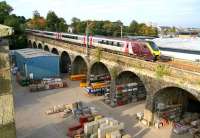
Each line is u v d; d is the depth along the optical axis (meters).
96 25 99.81
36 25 109.19
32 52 50.91
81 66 48.91
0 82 4.60
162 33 114.69
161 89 25.80
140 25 109.56
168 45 48.72
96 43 46.25
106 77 42.88
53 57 46.03
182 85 23.08
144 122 27.70
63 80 46.53
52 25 109.94
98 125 24.17
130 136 23.03
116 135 22.44
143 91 35.88
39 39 67.31
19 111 30.61
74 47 45.84
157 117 27.92
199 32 110.94
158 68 25.64
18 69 50.84
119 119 28.98
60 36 60.59
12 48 76.94
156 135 25.28
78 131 24.17
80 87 41.88
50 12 113.06
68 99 35.56
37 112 30.41
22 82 42.12
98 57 37.38
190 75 22.09
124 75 33.72
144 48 35.03
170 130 26.50
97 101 35.19
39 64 44.94
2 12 88.25
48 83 40.88
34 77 44.91
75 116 29.02
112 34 90.75
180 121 28.22
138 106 33.31
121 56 31.81
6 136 4.87
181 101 29.52
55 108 30.47
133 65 29.55
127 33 95.31
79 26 96.88
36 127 26.25
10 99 4.79
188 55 36.44
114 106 33.12
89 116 27.52
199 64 31.27
